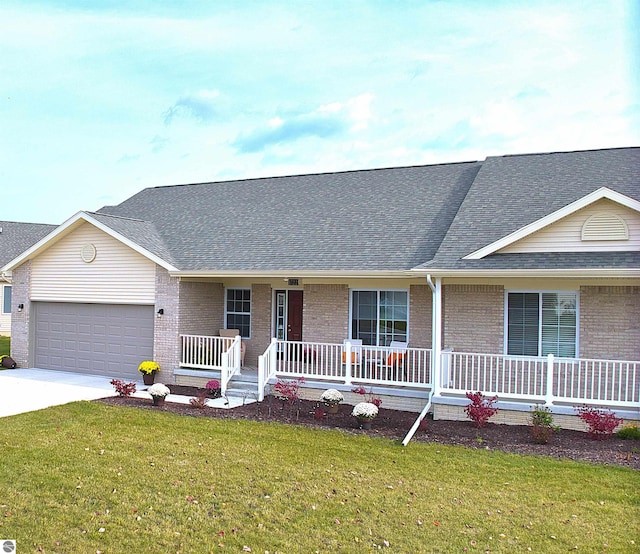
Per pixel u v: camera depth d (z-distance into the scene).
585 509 7.91
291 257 16.41
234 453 10.15
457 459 10.05
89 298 18.95
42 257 19.84
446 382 13.82
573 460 10.08
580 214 13.09
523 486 8.75
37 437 10.83
